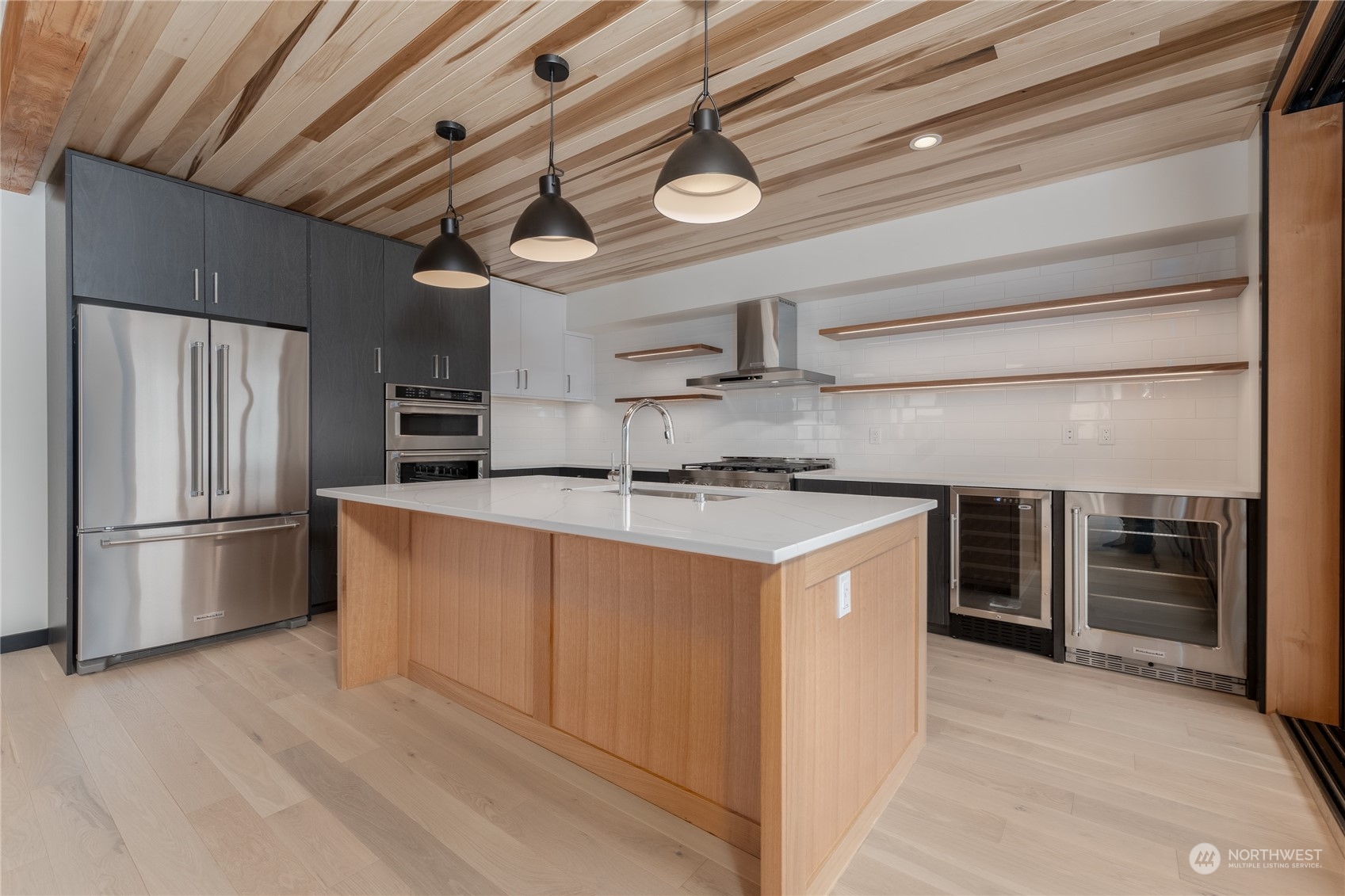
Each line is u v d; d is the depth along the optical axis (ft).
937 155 9.20
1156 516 8.83
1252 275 8.69
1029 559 9.96
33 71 6.87
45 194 10.23
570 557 6.77
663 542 4.66
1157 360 10.48
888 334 13.14
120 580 9.27
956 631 10.75
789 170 9.69
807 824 4.68
